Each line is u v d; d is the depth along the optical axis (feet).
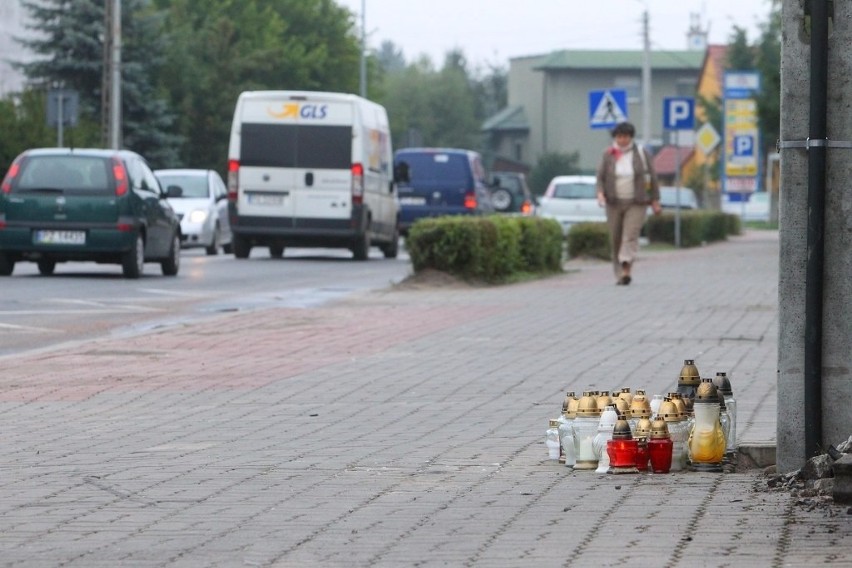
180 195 191.31
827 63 50.31
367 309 130.31
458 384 80.07
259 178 229.66
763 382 79.41
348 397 75.56
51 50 430.20
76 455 59.16
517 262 174.60
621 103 202.39
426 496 50.03
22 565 41.29
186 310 135.03
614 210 162.71
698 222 289.94
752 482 51.47
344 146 228.02
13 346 105.19
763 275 182.29
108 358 93.61
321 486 52.03
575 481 52.31
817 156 50.26
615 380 81.15
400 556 41.70
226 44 538.06
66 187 172.04
